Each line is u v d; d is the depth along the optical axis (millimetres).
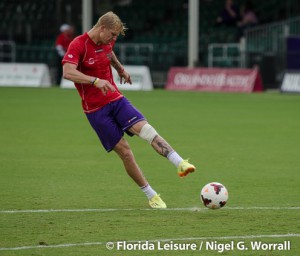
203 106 89375
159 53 126875
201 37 134000
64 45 122938
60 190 39031
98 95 33969
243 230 29844
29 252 26562
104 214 33000
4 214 32938
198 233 29328
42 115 79188
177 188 39844
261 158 50688
